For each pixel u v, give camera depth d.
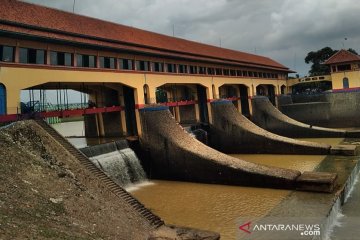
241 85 65.19
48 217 15.16
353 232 22.27
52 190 17.81
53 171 19.75
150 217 21.25
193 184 34.19
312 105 69.44
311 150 43.66
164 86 51.88
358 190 31.56
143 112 37.81
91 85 39.19
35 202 15.84
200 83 50.50
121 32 42.03
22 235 12.62
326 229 22.42
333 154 42.38
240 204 27.12
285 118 61.16
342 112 66.50
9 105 25.92
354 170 34.97
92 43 32.78
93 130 44.44
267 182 30.98
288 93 83.06
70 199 17.92
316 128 56.69
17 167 17.89
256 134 47.25
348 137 53.59
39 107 30.75
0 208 13.89
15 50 26.70
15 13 29.02
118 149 35.12
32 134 21.88
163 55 42.16
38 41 28.41
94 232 15.88
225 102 50.47
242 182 32.28
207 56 53.44
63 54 30.97
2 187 15.55
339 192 27.92
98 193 20.45
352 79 71.38
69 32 31.38
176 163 35.75
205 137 49.12
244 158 45.41
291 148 44.91
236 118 50.31
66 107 35.97
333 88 74.06
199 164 34.28
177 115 54.81
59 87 36.28
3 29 24.94
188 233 20.00
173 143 35.72
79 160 23.12
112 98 41.78
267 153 46.69
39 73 28.33
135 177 35.34
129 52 37.72
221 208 26.47
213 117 50.88
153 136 37.03
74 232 14.86
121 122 40.50
